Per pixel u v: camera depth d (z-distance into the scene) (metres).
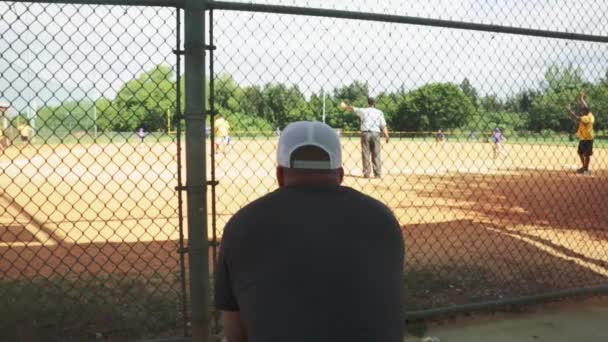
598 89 14.68
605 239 6.95
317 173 1.95
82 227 7.00
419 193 10.80
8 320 3.88
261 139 15.30
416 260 5.64
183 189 3.09
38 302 4.18
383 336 1.72
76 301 4.25
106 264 5.28
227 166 14.16
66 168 13.82
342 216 1.84
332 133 2.02
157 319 4.03
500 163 19.12
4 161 13.74
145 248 5.88
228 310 1.93
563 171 15.90
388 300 1.77
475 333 4.15
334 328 1.69
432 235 6.88
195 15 3.01
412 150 20.88
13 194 9.77
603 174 15.35
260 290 1.75
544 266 5.62
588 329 4.27
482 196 10.56
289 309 1.71
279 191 1.92
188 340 3.62
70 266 5.20
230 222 1.91
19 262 5.33
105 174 13.09
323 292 1.72
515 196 10.66
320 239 1.78
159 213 7.83
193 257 3.10
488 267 5.50
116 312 4.10
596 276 5.38
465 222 7.83
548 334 4.16
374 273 1.77
